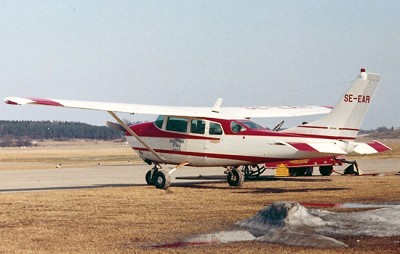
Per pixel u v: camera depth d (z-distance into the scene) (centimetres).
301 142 3784
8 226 2495
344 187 3966
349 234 2212
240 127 3994
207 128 4050
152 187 4128
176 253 1977
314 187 4003
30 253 1998
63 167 7331
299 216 2378
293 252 1959
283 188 3975
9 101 3456
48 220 2639
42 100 3591
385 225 2320
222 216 2702
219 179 4956
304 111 4762
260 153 3916
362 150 3838
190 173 5722
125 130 4375
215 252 1981
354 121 3812
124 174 5734
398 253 1930
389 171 5769
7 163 8906
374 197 3331
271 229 2347
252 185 4247
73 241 2188
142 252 1998
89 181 4831
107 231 2367
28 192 3828
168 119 4184
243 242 2142
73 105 3669
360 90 3797
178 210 2909
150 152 4241
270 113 4622
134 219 2647
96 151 15625
